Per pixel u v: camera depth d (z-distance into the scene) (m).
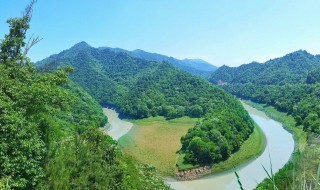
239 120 110.88
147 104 165.12
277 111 158.50
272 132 116.38
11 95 27.30
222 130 94.88
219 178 73.38
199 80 189.25
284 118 139.50
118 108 186.62
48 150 29.16
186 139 93.75
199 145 80.50
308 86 160.38
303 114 120.44
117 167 36.31
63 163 30.30
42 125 29.73
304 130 99.19
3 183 22.50
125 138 112.50
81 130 96.88
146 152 93.75
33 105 27.59
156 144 102.81
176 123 139.25
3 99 25.69
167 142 104.94
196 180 73.06
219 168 78.75
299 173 5.18
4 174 23.31
